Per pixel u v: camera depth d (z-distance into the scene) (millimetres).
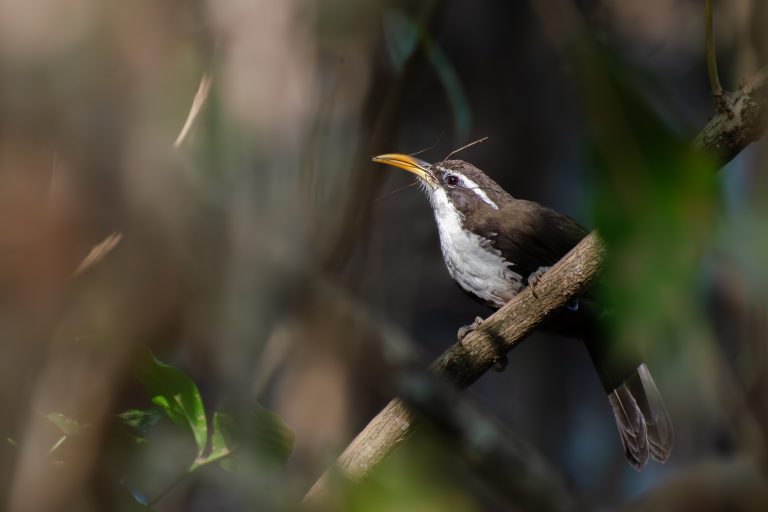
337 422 7219
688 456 10758
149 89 4250
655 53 11633
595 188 3107
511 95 14141
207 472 5406
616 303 3123
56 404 4539
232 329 4988
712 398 4230
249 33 5477
